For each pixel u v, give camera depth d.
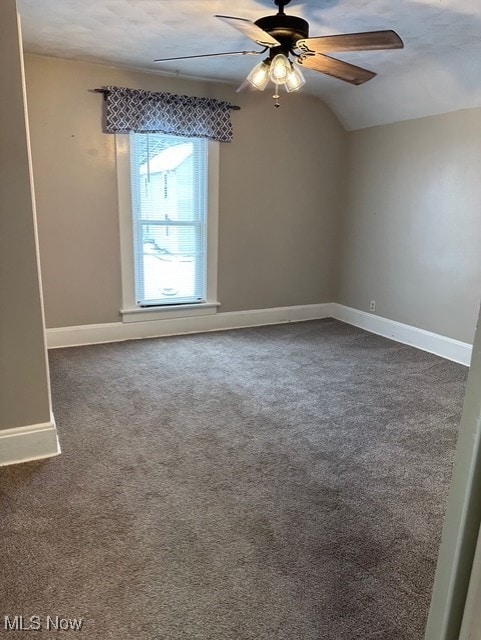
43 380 2.32
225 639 1.43
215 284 4.72
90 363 3.78
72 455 2.42
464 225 3.89
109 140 3.98
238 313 4.93
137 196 4.21
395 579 1.68
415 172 4.29
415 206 4.32
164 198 4.32
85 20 2.90
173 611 1.53
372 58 3.45
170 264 4.50
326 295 5.43
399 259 4.56
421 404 3.16
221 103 4.26
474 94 3.60
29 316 2.23
